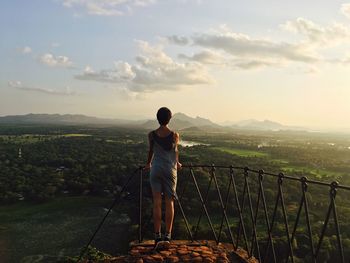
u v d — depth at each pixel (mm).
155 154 6305
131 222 52125
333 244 34625
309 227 4535
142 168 7348
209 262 5809
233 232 35875
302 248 33844
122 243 44094
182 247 6551
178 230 33156
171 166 6234
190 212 42938
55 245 43906
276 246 33062
